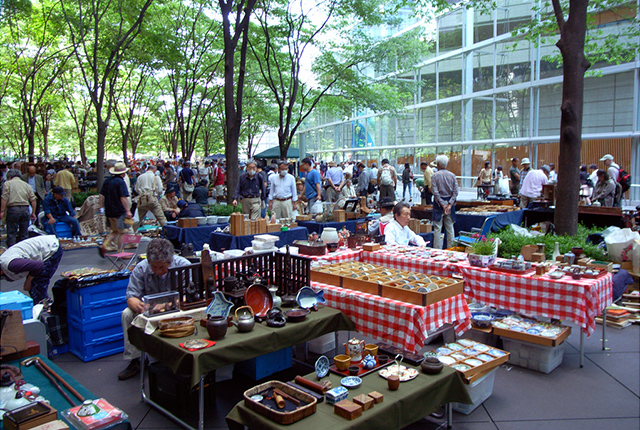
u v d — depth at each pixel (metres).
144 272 3.86
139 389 3.87
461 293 3.89
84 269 4.85
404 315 3.47
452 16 22.45
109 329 4.60
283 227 8.16
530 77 18.73
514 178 13.39
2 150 45.25
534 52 18.47
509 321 4.56
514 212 9.52
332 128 37.19
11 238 9.49
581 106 7.36
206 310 3.32
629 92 15.33
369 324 3.75
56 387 2.83
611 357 4.55
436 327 3.55
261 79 22.38
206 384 3.44
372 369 3.06
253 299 3.65
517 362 4.38
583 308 4.12
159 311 3.32
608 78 15.87
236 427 2.57
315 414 2.48
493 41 20.25
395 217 6.38
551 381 4.04
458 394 3.10
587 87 16.53
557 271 4.64
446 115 23.56
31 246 5.12
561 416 3.43
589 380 4.05
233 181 11.40
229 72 11.05
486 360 3.60
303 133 45.25
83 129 33.59
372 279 4.05
